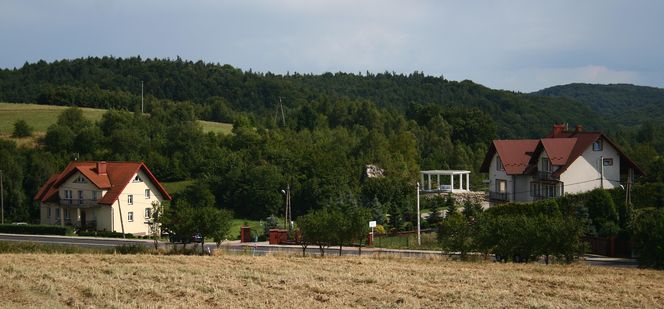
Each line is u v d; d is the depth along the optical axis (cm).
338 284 2612
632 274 3112
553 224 3675
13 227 6656
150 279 2622
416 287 2570
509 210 5041
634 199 5481
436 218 6512
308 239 4191
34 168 8681
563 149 5959
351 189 8588
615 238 4538
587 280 2842
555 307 2255
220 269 2956
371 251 4759
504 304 2297
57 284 2470
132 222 7019
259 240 6031
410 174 9594
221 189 8706
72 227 6869
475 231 3803
